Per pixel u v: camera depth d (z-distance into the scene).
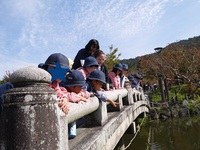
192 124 14.53
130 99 7.44
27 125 1.42
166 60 25.97
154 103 19.30
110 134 3.72
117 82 6.18
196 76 23.42
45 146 1.46
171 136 11.61
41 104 1.49
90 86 3.72
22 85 1.54
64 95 2.20
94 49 4.41
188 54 25.34
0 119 1.52
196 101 20.23
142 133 12.65
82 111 2.67
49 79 1.63
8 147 1.41
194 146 9.43
